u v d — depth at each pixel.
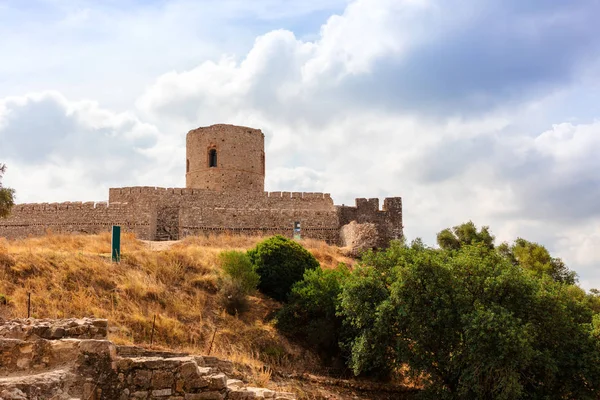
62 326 13.65
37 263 25.38
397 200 54.00
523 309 23.52
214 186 53.16
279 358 24.45
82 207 46.16
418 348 23.19
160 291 26.20
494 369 21.14
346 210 52.75
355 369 23.20
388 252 26.78
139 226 44.47
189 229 44.53
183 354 17.12
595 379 23.03
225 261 29.41
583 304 26.20
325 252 40.72
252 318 27.38
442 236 52.00
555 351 23.86
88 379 11.78
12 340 12.21
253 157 55.25
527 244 45.97
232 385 14.10
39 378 11.00
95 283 25.22
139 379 12.25
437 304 23.19
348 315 25.55
